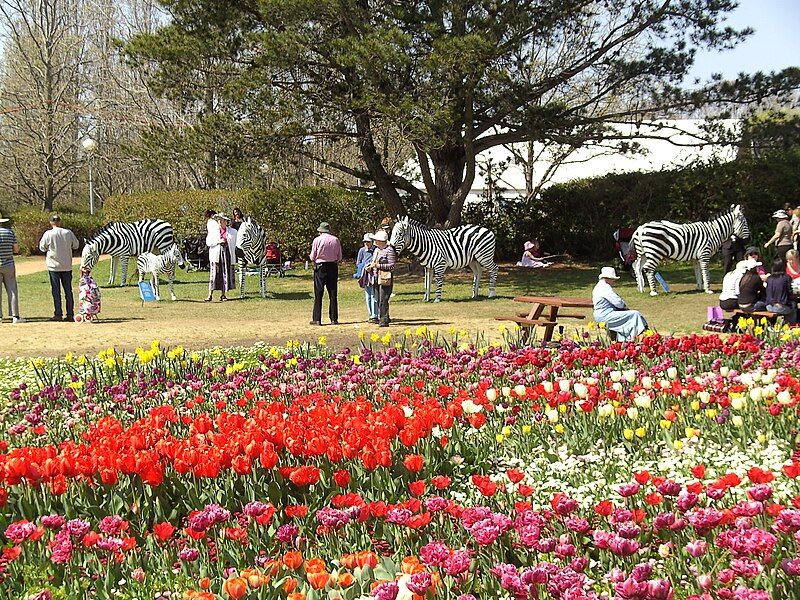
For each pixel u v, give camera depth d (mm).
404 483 5719
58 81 55688
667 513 4258
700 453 6336
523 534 3982
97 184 66000
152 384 9734
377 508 4496
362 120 27766
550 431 6957
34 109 55781
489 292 22969
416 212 32750
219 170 26781
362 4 25562
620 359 9273
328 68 25922
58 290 18891
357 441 5512
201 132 26266
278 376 9758
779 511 4113
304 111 25312
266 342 15008
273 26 24922
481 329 16281
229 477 5387
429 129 22875
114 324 18172
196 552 4301
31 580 4559
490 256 22750
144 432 5832
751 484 5492
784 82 26312
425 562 3760
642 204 31266
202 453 5219
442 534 4766
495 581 4074
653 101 27578
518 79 26016
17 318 18781
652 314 18141
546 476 6156
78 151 59969
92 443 5992
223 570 4430
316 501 5395
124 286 27312
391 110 22875
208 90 27531
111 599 4254
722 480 4418
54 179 56844
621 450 6445
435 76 22906
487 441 6801
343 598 3785
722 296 15250
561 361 9430
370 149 28812
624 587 3203
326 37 24469
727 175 29578
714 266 28750
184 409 8570
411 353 11141
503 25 23391
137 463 5125
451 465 6164
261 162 27703
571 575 3479
